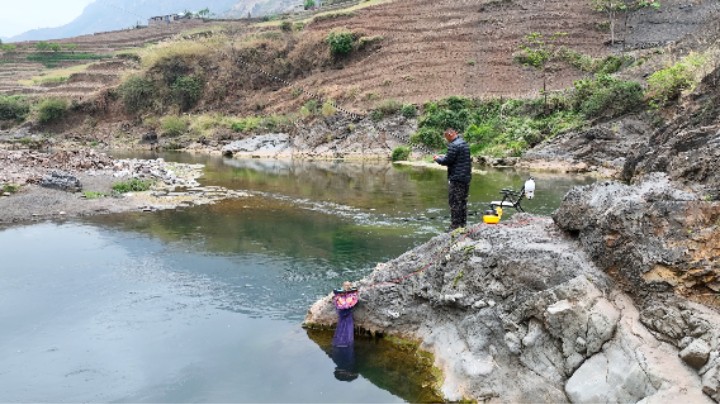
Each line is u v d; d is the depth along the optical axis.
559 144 28.67
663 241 6.91
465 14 48.66
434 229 16.50
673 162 10.59
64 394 7.91
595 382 6.61
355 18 51.94
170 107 50.22
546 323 7.23
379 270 10.04
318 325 9.81
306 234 16.28
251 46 51.56
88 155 30.12
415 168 30.77
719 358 5.83
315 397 7.75
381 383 8.10
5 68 66.81
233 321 10.27
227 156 38.56
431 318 8.98
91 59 69.19
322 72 48.28
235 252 14.59
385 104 38.06
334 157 36.22
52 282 12.38
